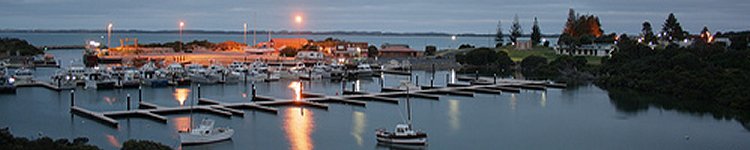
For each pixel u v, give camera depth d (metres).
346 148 79.25
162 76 148.50
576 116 106.25
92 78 144.12
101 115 94.94
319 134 87.50
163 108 101.69
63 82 132.75
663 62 151.12
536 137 88.12
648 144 84.31
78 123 92.81
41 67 196.00
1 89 125.75
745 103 112.38
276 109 104.19
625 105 119.88
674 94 133.38
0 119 96.06
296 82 160.38
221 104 108.31
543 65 197.50
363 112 107.06
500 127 95.12
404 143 79.94
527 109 114.06
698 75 135.12
